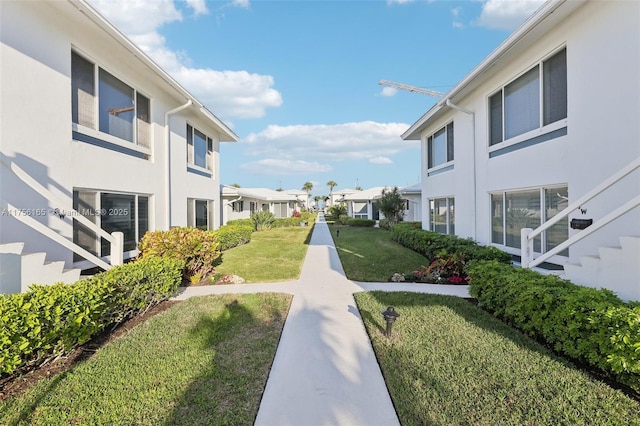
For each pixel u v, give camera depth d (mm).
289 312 5027
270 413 2600
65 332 3309
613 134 4805
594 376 3025
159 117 8703
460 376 3059
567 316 3207
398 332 4121
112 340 3990
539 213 6414
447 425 2426
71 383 2977
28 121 4883
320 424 2479
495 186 7770
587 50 5172
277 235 18328
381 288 6457
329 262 9422
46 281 4281
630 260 3490
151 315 4922
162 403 2691
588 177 5203
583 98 5270
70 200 5652
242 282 7094
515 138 6984
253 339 3992
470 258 7094
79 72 5980
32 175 4945
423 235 10234
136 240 7727
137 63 7121
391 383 2980
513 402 2660
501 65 7156
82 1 5094
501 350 3580
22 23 4773
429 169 12469
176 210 9727
